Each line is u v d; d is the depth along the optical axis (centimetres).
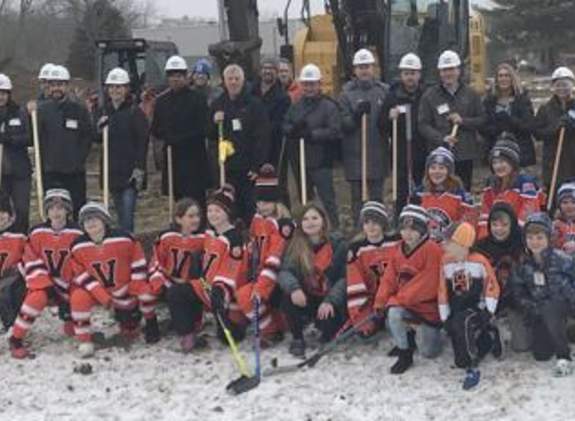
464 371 689
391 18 1476
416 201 803
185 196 976
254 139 923
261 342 764
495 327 705
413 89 913
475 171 1378
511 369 686
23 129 966
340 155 988
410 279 705
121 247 777
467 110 884
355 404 641
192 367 727
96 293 764
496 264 725
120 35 5203
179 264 778
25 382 711
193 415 637
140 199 1439
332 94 1593
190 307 759
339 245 772
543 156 931
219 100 934
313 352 747
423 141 906
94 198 1407
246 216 940
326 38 1653
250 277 771
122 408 655
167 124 966
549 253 692
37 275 778
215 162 1037
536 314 690
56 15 6900
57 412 653
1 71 4400
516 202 787
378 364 714
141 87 2161
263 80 1020
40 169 938
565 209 752
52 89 958
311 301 762
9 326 818
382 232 740
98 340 801
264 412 636
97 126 998
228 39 1222
